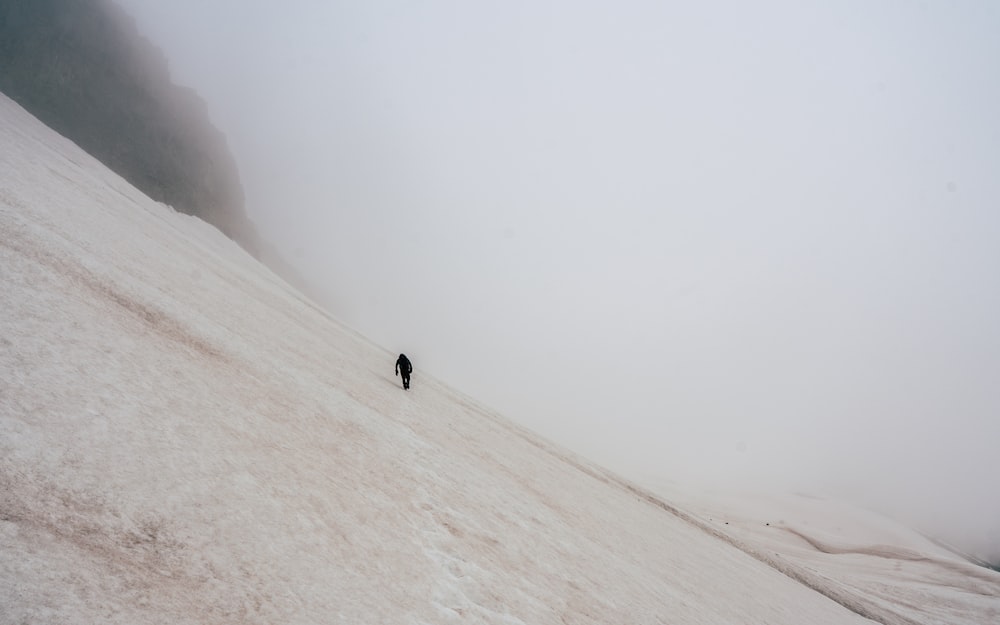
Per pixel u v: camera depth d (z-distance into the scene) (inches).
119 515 201.8
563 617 341.4
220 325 593.3
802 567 1669.5
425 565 313.3
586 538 605.3
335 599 224.5
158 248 863.7
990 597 2095.2
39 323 314.8
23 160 774.5
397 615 239.1
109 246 612.4
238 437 331.0
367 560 278.7
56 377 268.4
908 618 1483.8
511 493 619.5
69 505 191.6
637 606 444.8
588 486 1103.6
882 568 2504.9
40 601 146.7
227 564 209.2
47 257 424.5
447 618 263.3
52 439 219.6
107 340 351.3
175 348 422.6
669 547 854.5
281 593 208.8
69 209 661.9
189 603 177.6
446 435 765.3
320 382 626.5
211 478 263.9
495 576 349.4
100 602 157.9
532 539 478.3
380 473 430.0
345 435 475.5
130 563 181.9
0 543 158.2
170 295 581.0
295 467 339.6
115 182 1764.3
